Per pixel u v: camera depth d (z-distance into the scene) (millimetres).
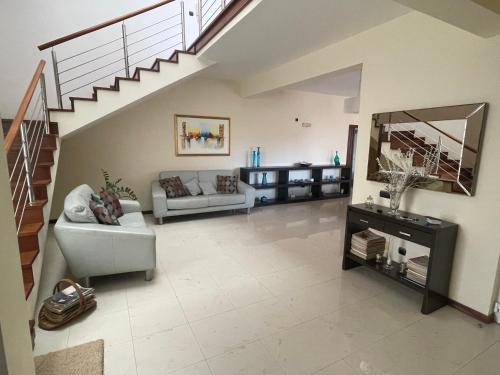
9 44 3852
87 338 1888
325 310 2254
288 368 1672
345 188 7234
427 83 2402
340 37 3086
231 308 2258
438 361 1750
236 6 2734
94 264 2422
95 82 4363
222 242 3711
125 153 4785
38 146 2902
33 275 1996
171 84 3793
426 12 1691
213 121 5441
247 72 4762
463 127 2168
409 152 2549
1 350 707
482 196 2127
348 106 5004
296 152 6574
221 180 5188
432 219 2367
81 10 4176
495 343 1922
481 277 2166
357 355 1785
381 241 2844
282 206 5953
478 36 2029
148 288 2541
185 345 1845
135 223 3254
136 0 4477
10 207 824
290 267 3010
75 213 2424
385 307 2316
